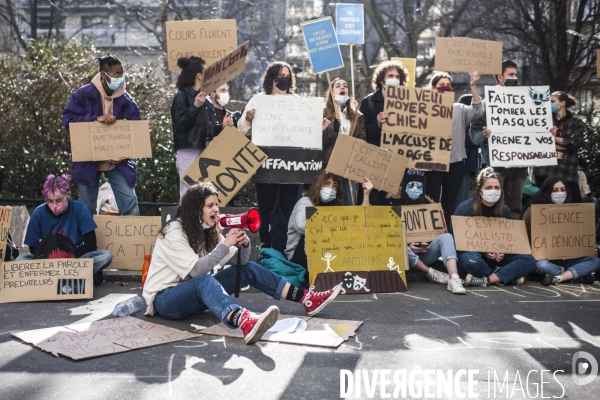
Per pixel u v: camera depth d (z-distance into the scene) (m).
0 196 10.27
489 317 5.62
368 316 5.62
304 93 21.97
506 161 7.95
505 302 6.21
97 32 32.94
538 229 7.24
